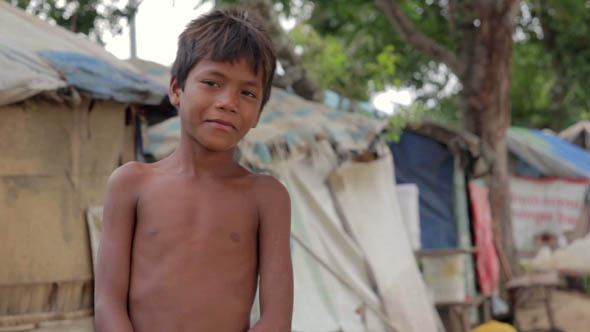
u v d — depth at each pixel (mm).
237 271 1853
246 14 2012
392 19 10883
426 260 7445
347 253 6199
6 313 4062
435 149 7961
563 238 11969
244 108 1842
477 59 10531
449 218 7992
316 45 8688
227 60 1821
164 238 1822
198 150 1894
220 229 1848
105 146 4578
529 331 8594
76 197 4391
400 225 6660
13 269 4082
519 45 17391
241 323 1839
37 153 4227
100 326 1792
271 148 5465
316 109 6348
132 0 6453
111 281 1822
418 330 6234
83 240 4395
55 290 4262
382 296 6211
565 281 11344
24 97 4020
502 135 10453
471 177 8094
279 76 7043
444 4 13234
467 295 7910
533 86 20266
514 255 10008
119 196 1869
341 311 5887
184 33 1939
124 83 4438
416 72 15883
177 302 1788
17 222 4121
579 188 11984
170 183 1878
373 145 6434
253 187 1937
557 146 12438
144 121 4871
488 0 10430
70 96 4242
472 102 10523
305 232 5926
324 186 6227
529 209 12180
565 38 15727
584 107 18312
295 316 5578
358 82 8609
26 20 5062
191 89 1838
